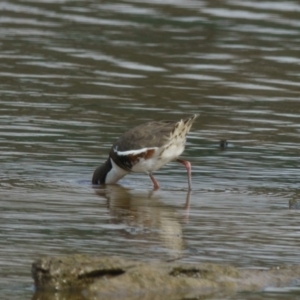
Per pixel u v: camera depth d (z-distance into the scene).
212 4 31.00
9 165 15.61
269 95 21.72
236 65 24.25
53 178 15.06
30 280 9.90
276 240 11.73
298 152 17.23
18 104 20.02
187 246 11.32
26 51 24.80
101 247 11.14
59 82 22.14
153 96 21.27
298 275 10.33
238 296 9.75
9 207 13.00
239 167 16.09
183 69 23.73
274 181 15.27
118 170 15.00
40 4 30.56
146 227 12.23
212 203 13.80
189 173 14.87
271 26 28.36
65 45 25.53
